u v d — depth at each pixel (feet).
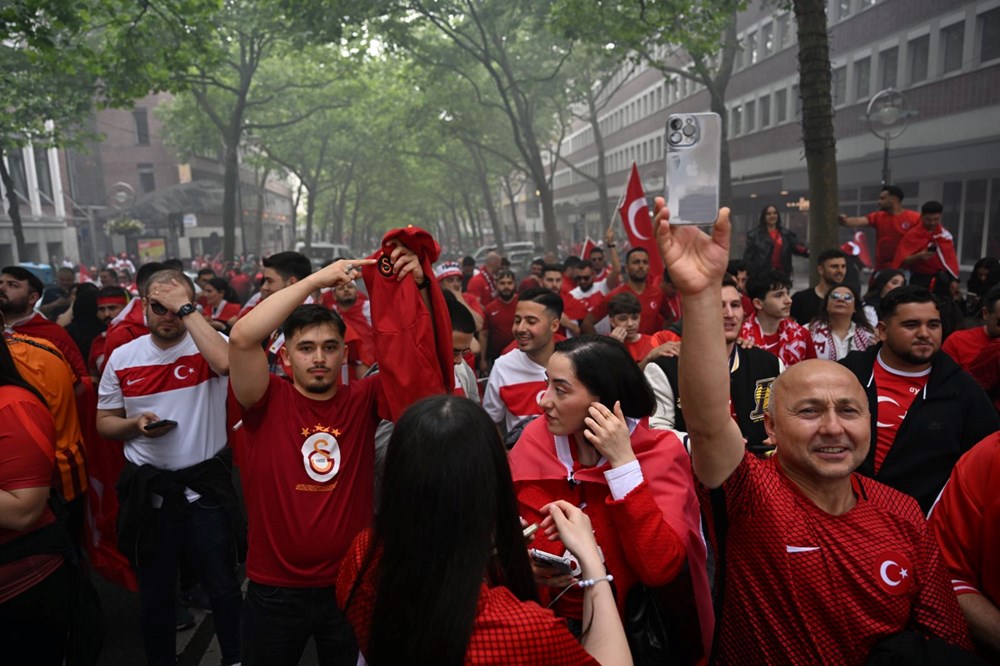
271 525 9.55
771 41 90.74
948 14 61.00
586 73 103.76
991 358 12.85
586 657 5.00
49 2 32.48
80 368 16.24
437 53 79.56
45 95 60.54
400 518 4.94
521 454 8.23
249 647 9.79
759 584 6.64
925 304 10.69
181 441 12.29
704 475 6.77
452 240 255.70
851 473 6.97
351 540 9.65
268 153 122.83
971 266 59.67
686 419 6.65
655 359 12.42
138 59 49.78
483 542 4.90
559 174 226.38
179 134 104.01
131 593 16.97
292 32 63.77
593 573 5.76
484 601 4.93
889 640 6.16
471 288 36.22
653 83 135.13
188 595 15.92
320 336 9.64
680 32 48.78
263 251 235.81
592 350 7.83
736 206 106.93
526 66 87.45
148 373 12.41
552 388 7.91
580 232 204.54
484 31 74.84
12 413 8.80
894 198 28.99
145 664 13.79
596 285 28.71
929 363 11.03
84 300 24.49
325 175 171.42
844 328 17.26
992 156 55.21
